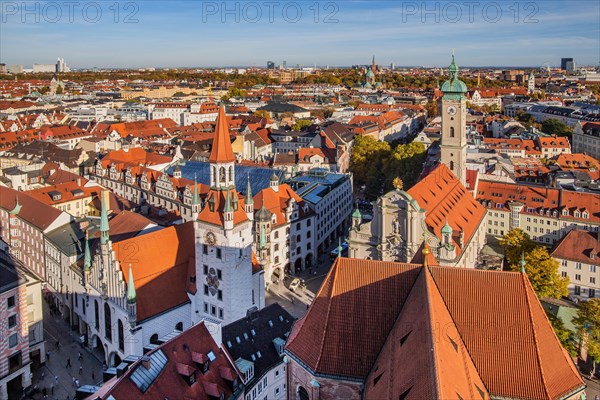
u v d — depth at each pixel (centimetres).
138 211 15850
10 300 9256
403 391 4709
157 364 6681
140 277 9869
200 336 7388
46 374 9969
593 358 10006
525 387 5416
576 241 13350
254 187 17688
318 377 6091
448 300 5959
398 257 10562
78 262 11375
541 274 12638
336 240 17638
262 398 8312
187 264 10562
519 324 5675
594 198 15738
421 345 4919
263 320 9012
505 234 15038
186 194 15900
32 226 13525
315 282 14250
